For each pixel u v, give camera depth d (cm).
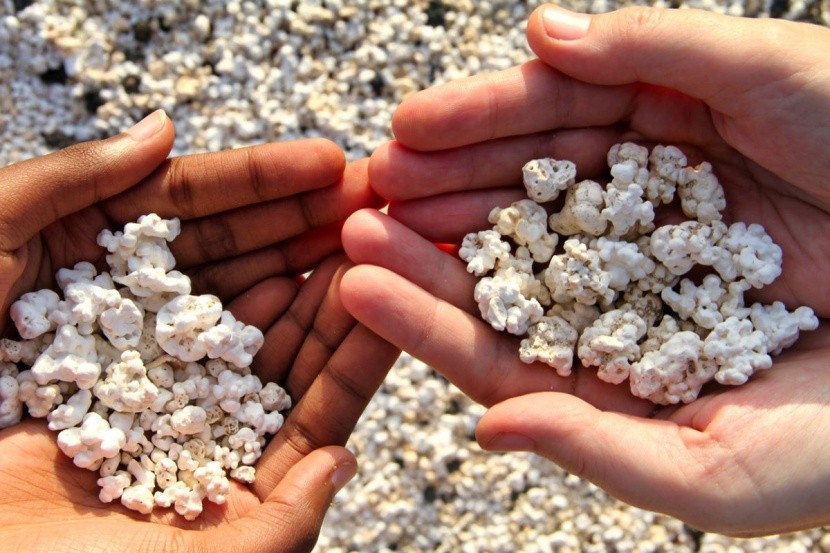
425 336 28
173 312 29
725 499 26
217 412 30
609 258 29
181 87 37
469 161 29
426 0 39
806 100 27
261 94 38
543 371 29
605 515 37
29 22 37
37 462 28
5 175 27
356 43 39
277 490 28
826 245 29
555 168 29
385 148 29
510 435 27
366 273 28
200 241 30
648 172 29
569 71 28
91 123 38
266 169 29
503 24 39
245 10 38
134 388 29
